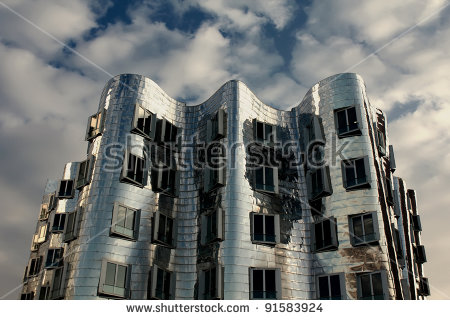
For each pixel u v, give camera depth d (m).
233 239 29.42
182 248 31.94
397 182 40.22
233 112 34.34
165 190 33.16
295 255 30.97
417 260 40.44
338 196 31.53
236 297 27.53
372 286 27.67
